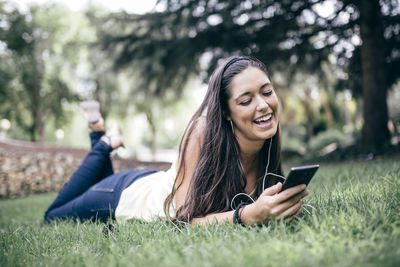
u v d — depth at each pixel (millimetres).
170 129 52219
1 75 18281
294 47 9484
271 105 1757
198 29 9039
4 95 19391
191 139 1920
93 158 2924
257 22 8617
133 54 10078
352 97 11430
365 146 8930
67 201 2867
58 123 24781
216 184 1815
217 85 1842
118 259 1301
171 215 1933
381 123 8930
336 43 9609
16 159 8508
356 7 8875
